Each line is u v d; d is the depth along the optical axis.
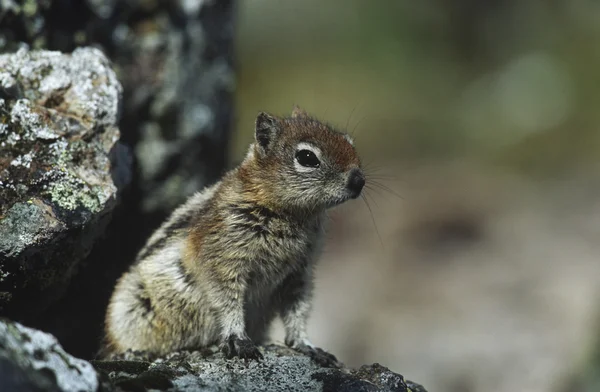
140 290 9.38
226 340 8.75
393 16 27.45
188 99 12.19
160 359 8.62
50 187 8.32
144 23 11.69
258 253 9.14
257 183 9.20
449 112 25.80
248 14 26.88
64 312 9.95
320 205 9.32
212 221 9.12
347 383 7.56
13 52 9.84
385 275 17.97
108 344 9.59
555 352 14.77
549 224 19.92
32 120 8.60
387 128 24.98
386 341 15.84
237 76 15.02
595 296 15.94
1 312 8.23
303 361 8.34
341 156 9.29
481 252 18.77
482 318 15.93
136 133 11.77
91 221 8.36
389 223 20.17
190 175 12.33
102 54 9.75
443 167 23.59
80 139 8.90
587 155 24.22
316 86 25.56
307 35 26.89
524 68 26.39
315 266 9.79
